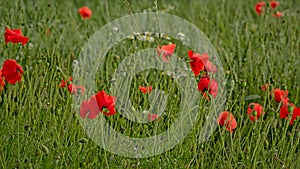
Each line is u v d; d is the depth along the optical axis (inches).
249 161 112.4
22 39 124.3
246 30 154.8
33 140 110.6
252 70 142.8
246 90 135.0
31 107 121.0
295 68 145.4
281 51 149.7
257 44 153.6
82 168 109.7
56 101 120.6
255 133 117.7
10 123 113.7
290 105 115.2
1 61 130.2
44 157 110.2
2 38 138.7
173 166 110.6
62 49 151.7
